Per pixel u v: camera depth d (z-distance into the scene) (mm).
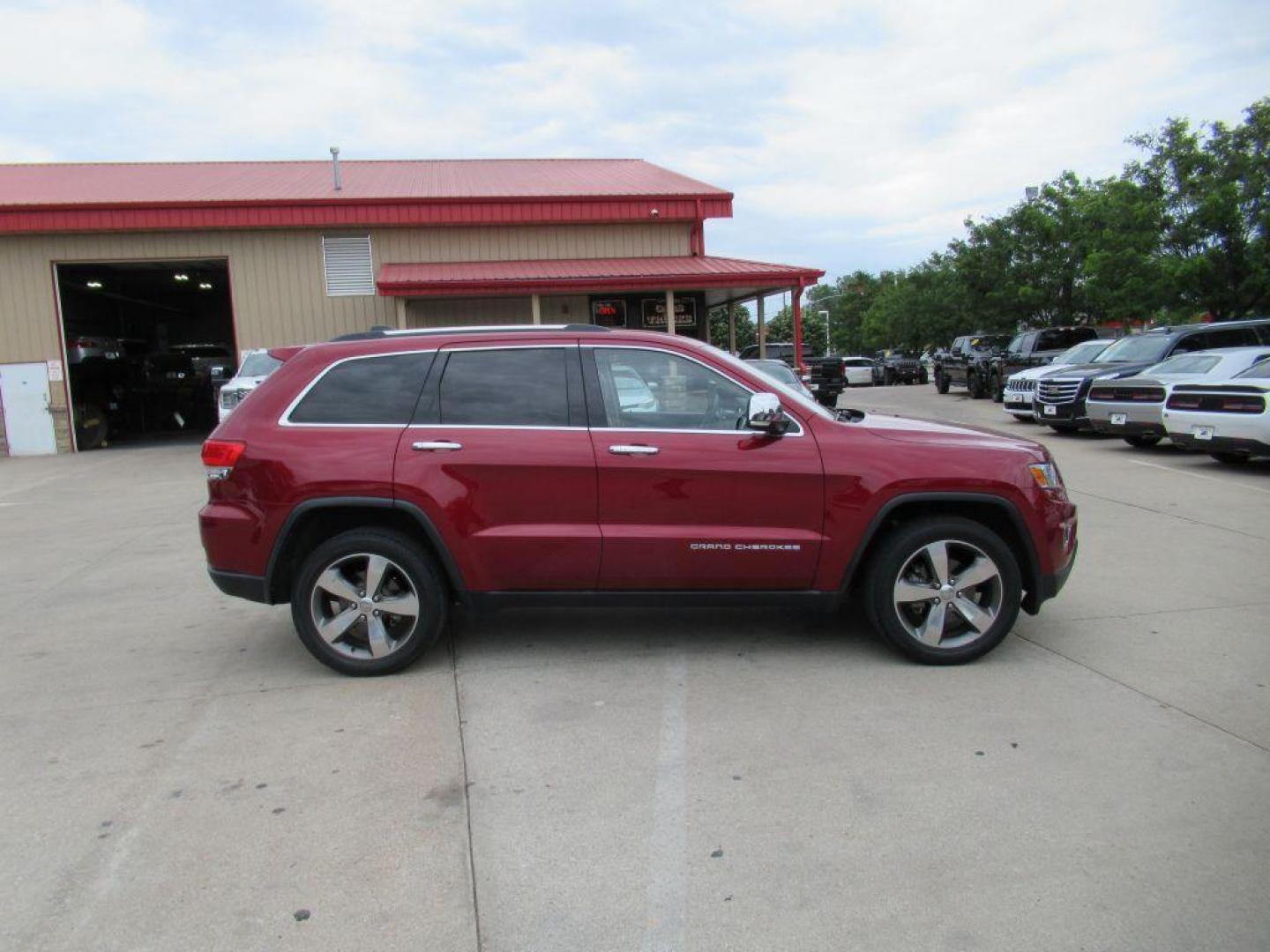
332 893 2988
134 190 20453
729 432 4828
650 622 5742
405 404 4891
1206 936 2682
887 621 4852
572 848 3219
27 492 13227
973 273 29000
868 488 4746
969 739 3988
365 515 4977
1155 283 21094
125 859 3211
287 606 6449
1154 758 3773
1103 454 13484
